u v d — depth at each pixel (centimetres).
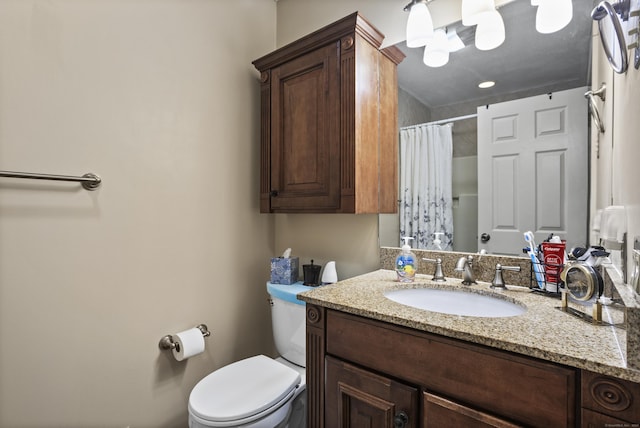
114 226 124
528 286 111
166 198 140
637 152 59
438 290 117
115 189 124
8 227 101
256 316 180
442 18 131
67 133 112
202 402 112
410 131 139
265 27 184
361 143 131
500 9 117
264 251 185
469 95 125
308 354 106
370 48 137
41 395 108
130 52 128
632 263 63
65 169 112
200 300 153
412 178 139
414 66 138
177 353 138
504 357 69
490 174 120
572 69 104
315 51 142
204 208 154
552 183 108
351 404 94
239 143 169
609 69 87
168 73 140
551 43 108
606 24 80
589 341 67
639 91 57
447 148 130
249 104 174
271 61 159
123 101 126
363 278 130
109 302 123
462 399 74
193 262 150
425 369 80
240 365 138
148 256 134
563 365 63
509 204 116
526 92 113
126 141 127
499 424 69
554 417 63
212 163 157
